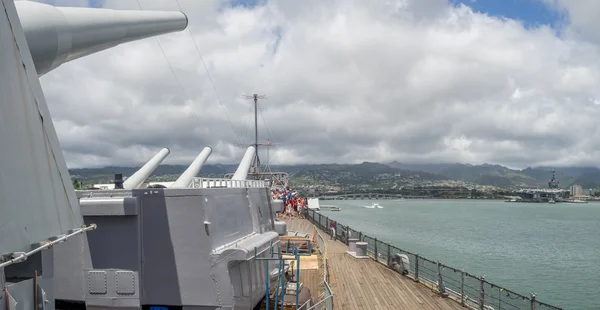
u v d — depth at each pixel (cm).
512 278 4469
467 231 9562
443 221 12662
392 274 2109
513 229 10362
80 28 660
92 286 1027
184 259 1024
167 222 1031
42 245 518
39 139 550
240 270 1120
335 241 3331
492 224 11862
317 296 1683
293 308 1364
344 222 11812
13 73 505
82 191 1049
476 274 4594
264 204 1584
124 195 1041
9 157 488
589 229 10681
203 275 1020
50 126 580
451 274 3581
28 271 548
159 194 1035
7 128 488
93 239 1033
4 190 477
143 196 1038
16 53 514
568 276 4569
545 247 7050
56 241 543
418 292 1783
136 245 1030
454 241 7538
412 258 3303
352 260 2461
